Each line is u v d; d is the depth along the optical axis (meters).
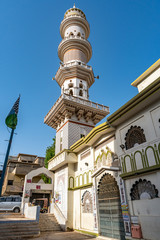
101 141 13.33
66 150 16.91
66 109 20.03
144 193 8.77
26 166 35.12
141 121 9.96
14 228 11.71
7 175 33.25
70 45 26.80
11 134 8.71
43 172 20.16
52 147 30.30
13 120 9.04
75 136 19.58
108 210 11.37
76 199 15.62
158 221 7.71
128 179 9.88
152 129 9.11
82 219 14.23
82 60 26.39
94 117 21.78
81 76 24.53
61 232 14.05
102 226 11.65
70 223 15.02
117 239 10.08
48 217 16.56
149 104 9.65
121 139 11.17
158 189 8.02
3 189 32.84
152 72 12.31
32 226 12.29
